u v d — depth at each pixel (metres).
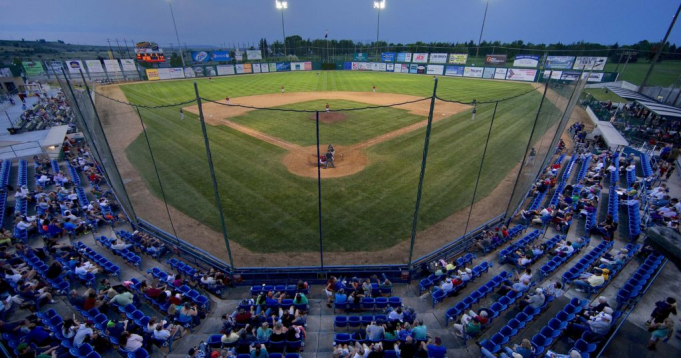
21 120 34.62
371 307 11.52
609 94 50.38
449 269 12.63
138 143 27.14
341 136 28.27
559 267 13.46
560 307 11.49
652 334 9.56
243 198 18.30
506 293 11.91
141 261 13.93
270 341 9.82
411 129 30.23
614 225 14.76
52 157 24.55
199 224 16.11
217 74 73.75
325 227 15.73
